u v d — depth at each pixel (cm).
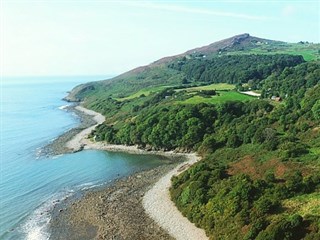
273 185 5966
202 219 5991
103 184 8688
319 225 4494
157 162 10338
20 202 7619
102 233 6147
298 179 5753
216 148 10006
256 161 7288
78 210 7156
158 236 5909
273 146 7719
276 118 9850
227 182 6500
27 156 11488
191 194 6694
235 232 5175
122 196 7800
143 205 7225
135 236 5969
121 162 10512
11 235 6178
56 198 7844
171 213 6675
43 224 6575
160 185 8281
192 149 10969
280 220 4784
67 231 6278
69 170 9875
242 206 5612
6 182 8906
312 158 6550
